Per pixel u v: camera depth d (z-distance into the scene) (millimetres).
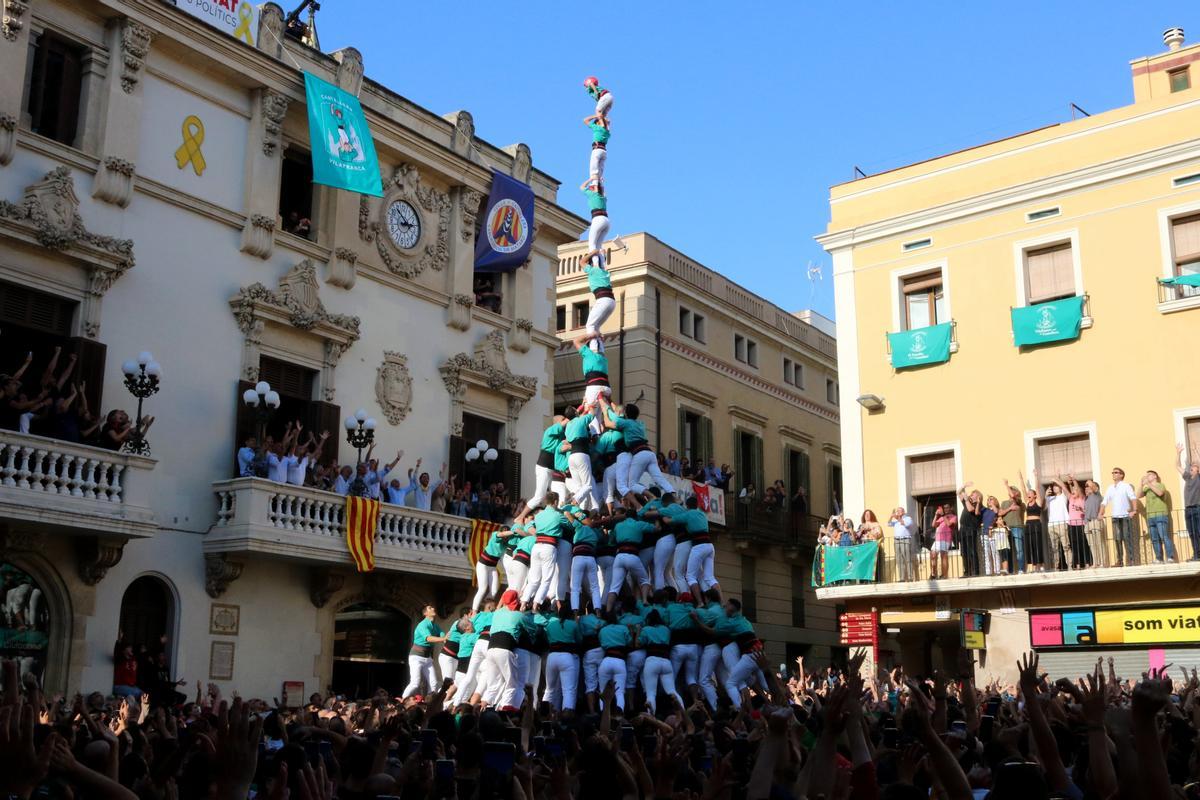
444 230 27047
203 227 21859
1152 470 23438
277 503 21297
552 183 30359
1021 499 25125
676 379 34812
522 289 28969
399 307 25641
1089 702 5199
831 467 43000
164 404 20703
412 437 25484
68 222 19391
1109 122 25719
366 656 24359
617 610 15641
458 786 6043
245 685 21266
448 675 17734
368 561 22469
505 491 27172
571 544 16141
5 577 18312
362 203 25000
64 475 18172
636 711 14570
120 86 20594
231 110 22656
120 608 19547
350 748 5832
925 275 27891
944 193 27781
